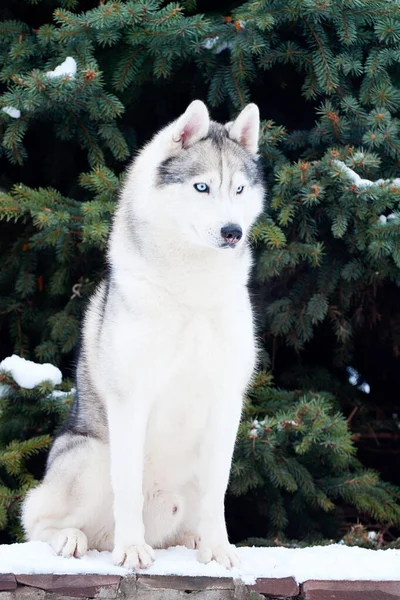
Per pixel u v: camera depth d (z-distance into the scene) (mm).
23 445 8547
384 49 8891
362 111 8836
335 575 5512
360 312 10398
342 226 8586
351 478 9289
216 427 6051
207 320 5918
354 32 8656
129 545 5637
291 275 9852
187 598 5457
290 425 8586
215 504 5926
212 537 5836
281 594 5484
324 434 8664
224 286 5906
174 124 6293
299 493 9469
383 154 9094
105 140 9484
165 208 5926
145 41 8805
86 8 10094
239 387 6066
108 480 6281
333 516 9859
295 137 9281
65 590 5410
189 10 9719
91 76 8273
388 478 11211
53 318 9469
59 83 8266
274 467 8859
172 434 6172
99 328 6355
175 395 6027
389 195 8422
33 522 6332
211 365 5969
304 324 9484
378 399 11609
